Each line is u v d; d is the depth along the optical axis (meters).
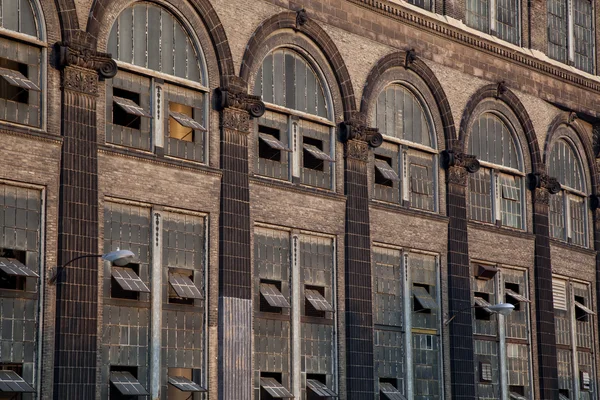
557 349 66.69
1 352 41.00
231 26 50.03
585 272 69.88
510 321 63.53
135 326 45.34
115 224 45.16
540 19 68.31
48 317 42.19
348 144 54.50
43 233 42.47
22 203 42.22
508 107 64.88
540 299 64.94
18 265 41.69
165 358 46.22
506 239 63.69
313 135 53.72
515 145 65.75
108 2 45.47
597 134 71.56
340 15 55.09
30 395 41.62
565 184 69.50
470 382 59.25
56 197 42.94
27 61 43.12
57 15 43.84
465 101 61.75
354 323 53.38
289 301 51.44
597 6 72.81
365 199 54.91
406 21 58.59
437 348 58.47
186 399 47.09
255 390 49.31
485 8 64.69
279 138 52.12
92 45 44.56
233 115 49.47
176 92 48.19
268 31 51.47
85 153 43.78
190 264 47.69
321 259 53.19
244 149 49.78
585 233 70.81
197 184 48.00
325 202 53.38
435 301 58.66
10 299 41.50
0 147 41.44
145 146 46.75
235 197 49.09
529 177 65.81
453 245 59.56
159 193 46.53
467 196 61.91
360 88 55.62
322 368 52.34
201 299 47.78
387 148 57.50
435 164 59.75
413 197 58.34
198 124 48.28
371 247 55.16
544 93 67.69
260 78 51.59
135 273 45.66
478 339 61.38
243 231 49.22
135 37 46.91
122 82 46.31
